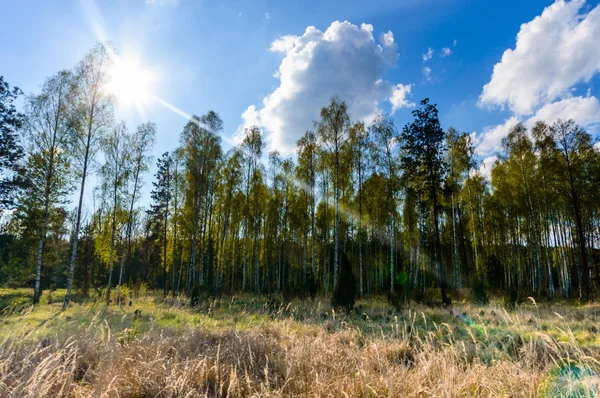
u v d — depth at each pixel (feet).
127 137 69.82
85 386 12.66
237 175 90.94
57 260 96.73
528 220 88.69
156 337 18.90
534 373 12.76
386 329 27.76
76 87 58.13
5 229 70.03
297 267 124.67
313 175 80.12
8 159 69.26
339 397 11.65
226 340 19.49
